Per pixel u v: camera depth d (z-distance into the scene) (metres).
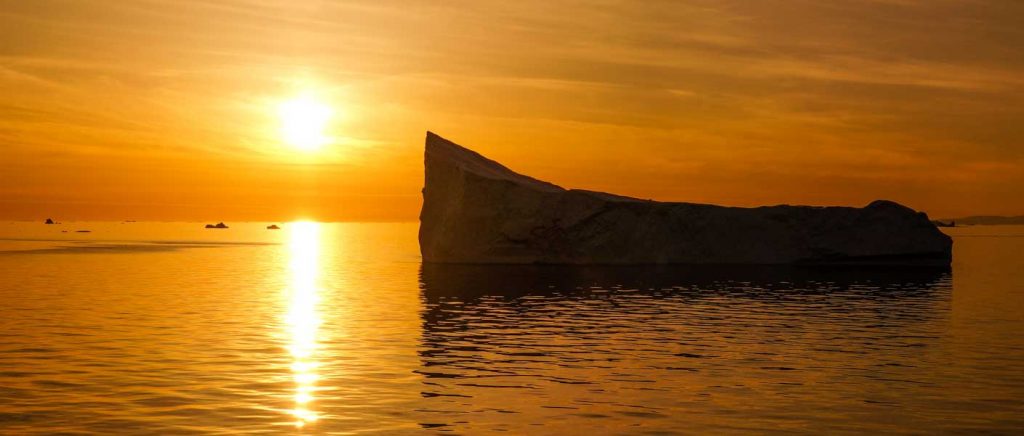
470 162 64.19
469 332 26.69
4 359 21.34
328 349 23.20
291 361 21.30
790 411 16.31
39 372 19.73
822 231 60.59
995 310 32.81
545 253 58.94
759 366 20.88
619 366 20.91
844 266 59.94
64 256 72.56
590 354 22.64
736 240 60.88
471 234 59.62
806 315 31.31
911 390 18.08
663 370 20.41
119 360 21.28
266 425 15.18
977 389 18.20
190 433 14.64
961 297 37.97
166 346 23.45
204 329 26.84
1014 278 49.31
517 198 58.62
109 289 40.75
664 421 15.57
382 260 68.62
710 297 37.78
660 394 17.75
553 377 19.50
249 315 30.58
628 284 44.34
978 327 28.02
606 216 58.72
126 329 26.75
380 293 39.31
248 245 104.62
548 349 23.45
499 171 65.81
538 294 38.97
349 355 22.27
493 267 56.94
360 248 97.19
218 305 33.81
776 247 60.75
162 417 15.68
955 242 113.88
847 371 20.23
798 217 61.25
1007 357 22.12
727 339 25.33
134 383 18.56
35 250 83.88
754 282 45.81
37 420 15.45
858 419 15.72
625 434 14.73
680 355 22.52
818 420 15.65
